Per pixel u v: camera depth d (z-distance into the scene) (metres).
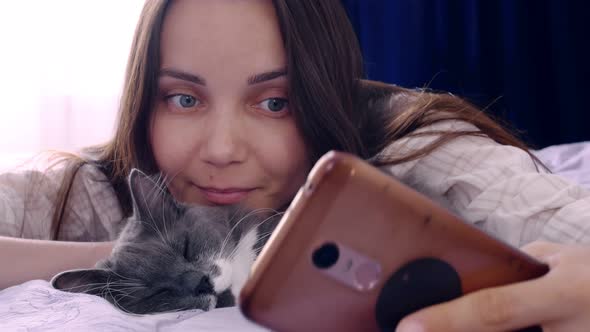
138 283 1.22
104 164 1.51
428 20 3.27
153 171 1.35
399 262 0.52
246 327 0.82
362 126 1.35
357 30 3.31
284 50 1.12
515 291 0.52
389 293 0.52
